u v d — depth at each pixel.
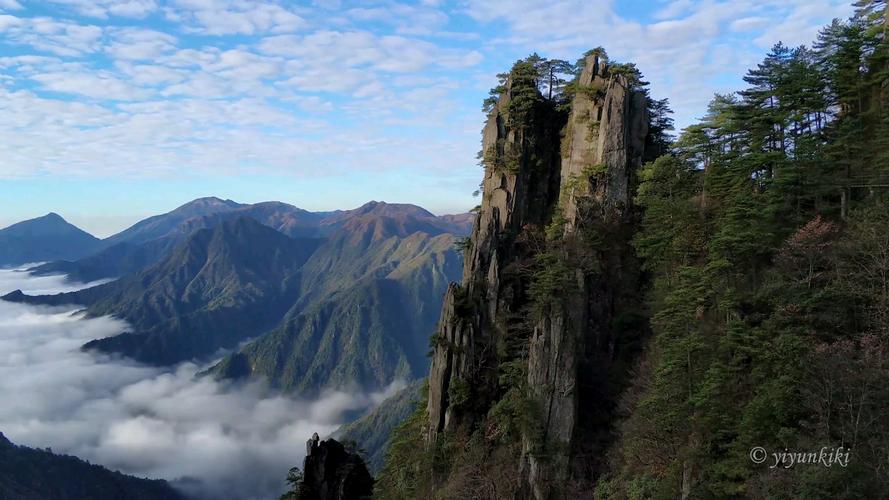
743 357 50.75
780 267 55.03
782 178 60.44
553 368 68.25
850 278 49.59
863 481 36.75
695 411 52.88
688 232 68.31
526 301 86.06
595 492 61.28
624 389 70.75
